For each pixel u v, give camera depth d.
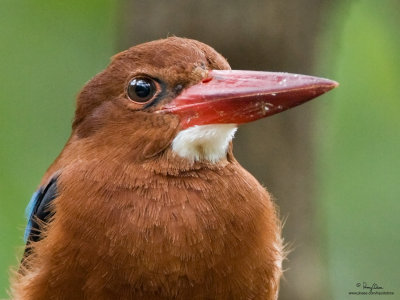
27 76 14.16
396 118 14.02
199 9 12.44
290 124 13.00
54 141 14.06
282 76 9.80
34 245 9.84
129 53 10.06
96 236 9.45
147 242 9.45
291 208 13.07
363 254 14.41
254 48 12.55
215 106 9.76
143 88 9.88
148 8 12.60
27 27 14.04
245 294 9.67
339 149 14.21
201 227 9.54
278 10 12.57
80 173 9.73
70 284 9.49
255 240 9.69
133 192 9.61
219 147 9.83
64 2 13.86
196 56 9.91
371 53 14.00
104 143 9.88
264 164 12.92
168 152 9.75
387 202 14.30
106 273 9.44
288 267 13.02
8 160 13.79
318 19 12.91
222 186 9.73
